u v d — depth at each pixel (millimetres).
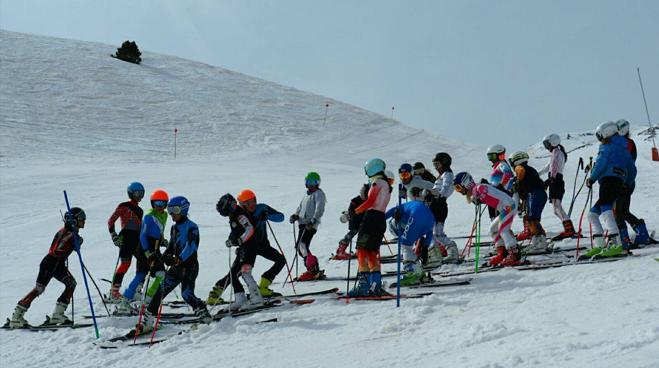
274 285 9328
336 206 19781
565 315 5398
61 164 32156
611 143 8172
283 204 20797
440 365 4551
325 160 39125
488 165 39438
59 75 55562
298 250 9469
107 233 16797
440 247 9508
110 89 54375
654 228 10375
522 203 9719
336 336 5910
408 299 7004
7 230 17719
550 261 8367
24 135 38969
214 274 10656
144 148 39906
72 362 6172
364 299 7258
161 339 6684
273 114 53938
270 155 40500
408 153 43719
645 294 5754
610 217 8023
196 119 49625
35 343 7000
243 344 6059
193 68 68250
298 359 5320
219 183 26719
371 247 7312
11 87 50156
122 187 25203
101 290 10070
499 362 4254
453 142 49500
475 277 7879
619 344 4180
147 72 62625
